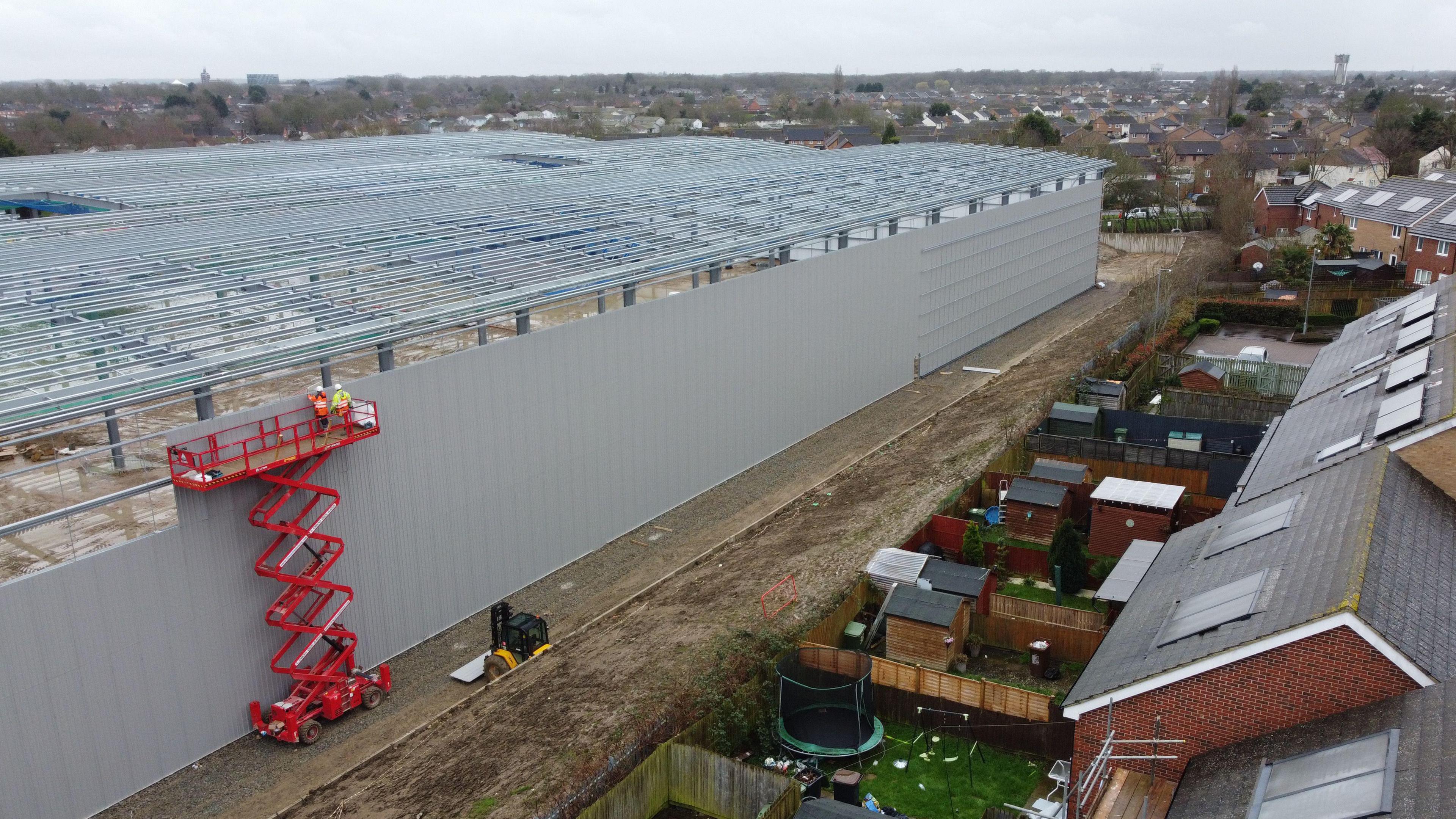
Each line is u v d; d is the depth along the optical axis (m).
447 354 29.89
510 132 92.75
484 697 22.89
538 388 28.31
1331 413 26.59
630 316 30.95
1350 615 14.70
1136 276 71.94
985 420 40.00
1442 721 13.38
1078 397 41.00
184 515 20.70
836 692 22.39
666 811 20.28
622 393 31.19
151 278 26.78
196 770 21.25
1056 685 23.64
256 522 21.67
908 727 22.33
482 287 28.16
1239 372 45.66
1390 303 52.84
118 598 19.77
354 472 23.78
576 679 23.22
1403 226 63.62
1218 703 16.03
